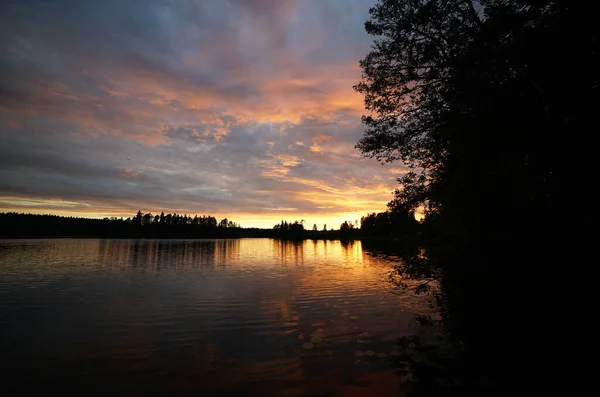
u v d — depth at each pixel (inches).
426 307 606.9
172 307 629.9
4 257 1780.3
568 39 311.9
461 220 460.4
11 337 450.9
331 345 413.1
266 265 1467.8
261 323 516.1
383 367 343.3
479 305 472.1
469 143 402.6
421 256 509.7
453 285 539.8
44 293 775.1
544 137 329.4
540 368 324.5
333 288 834.2
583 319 319.3
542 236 357.1
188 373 333.4
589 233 307.4
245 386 305.0
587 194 305.3
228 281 967.6
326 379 318.0
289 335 455.2
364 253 2320.4
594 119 293.9
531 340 372.2
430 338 428.5
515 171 358.6
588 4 289.0
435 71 488.4
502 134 366.0
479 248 431.2
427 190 513.7
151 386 305.7
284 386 304.8
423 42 504.7
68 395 288.2
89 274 1125.7
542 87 343.3
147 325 508.7
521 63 351.3
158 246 3425.2
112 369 344.2
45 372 336.8
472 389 292.4
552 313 351.3
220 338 444.5
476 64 390.6
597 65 302.8
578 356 318.7
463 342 405.7
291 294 756.6
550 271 348.2
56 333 468.8
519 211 370.9
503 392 284.4
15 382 314.0
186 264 1508.4
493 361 346.3
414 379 313.9
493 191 392.5
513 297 412.5
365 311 586.9
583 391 278.7
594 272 308.3
